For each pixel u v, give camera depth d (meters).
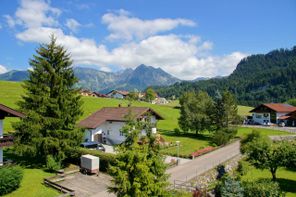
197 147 56.66
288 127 95.12
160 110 114.44
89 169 36.84
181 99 70.94
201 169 39.62
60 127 38.56
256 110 113.62
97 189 31.66
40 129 37.44
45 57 39.41
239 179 33.12
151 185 18.06
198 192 29.05
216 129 65.56
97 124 55.09
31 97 38.12
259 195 28.91
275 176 39.06
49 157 37.59
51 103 38.06
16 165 36.62
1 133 35.50
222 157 47.59
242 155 49.09
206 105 68.44
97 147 49.53
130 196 18.25
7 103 79.62
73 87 40.56
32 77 38.72
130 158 18.34
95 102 104.44
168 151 51.72
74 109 39.88
